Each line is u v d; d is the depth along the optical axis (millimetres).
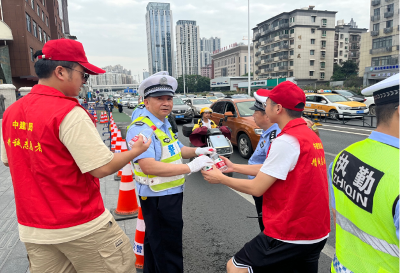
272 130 2520
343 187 1139
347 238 1121
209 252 3006
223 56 122375
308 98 16859
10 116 1466
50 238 1429
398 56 42625
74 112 1405
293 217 1528
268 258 1599
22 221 1475
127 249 1733
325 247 3033
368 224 1003
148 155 1853
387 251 961
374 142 1029
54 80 1475
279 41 67125
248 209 4090
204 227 3570
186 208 4176
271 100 1707
